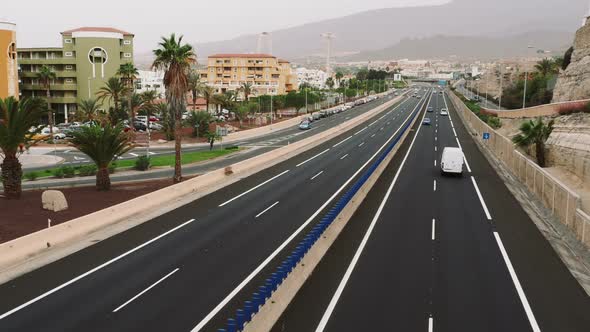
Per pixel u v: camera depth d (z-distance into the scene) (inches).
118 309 674.2
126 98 3405.5
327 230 965.2
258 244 962.7
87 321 639.8
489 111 3927.2
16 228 1039.0
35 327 626.2
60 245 968.3
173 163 2145.7
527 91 4124.0
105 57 4089.6
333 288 741.9
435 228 1071.6
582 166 1675.7
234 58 6407.5
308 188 1528.1
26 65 4121.6
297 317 644.7
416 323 634.2
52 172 1907.0
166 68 1611.7
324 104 6033.5
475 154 2285.9
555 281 785.6
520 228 1083.3
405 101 6983.3
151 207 1274.6
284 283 696.4
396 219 1143.6
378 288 743.7
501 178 1685.5
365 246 945.5
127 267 842.2
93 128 1455.5
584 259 883.4
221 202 1347.2
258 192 1477.6
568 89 2583.7
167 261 869.2
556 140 1967.3
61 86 4057.6
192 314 657.0
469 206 1279.5
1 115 1257.4
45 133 3112.7
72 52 4092.0
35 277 804.6
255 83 6397.6
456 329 621.0
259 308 594.6
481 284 767.7
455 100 6318.9
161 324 629.0
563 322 646.5
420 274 803.4
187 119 3144.7
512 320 649.6
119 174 1904.5
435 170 1829.5
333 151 2479.1
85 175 1887.3
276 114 4758.9
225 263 855.7
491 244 968.3
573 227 1014.4
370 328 618.2
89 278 794.8
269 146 2758.4
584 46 2642.7
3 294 736.3
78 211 1205.7
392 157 2127.2
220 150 2559.1
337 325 624.1
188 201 1365.7
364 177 1376.7
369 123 4092.0
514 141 2092.8
